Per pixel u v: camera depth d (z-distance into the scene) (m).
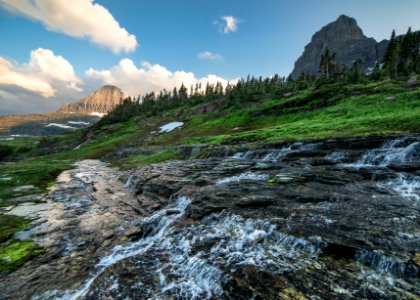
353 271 7.43
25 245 12.67
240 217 11.59
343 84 64.19
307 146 26.84
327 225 10.02
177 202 17.30
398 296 6.31
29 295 8.54
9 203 21.19
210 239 10.46
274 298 6.57
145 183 24.36
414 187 13.96
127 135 104.56
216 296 7.24
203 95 172.12
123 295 7.64
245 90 117.50
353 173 16.88
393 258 7.39
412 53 84.94
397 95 43.31
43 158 91.31
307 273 7.48
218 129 70.94
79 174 39.97
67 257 11.33
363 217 10.60
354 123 33.03
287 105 65.00
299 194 14.05
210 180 20.12
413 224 9.74
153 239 12.49
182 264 9.24
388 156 19.03
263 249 9.16
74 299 7.99
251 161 26.16
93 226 15.42
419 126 24.84
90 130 141.25
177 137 74.88
